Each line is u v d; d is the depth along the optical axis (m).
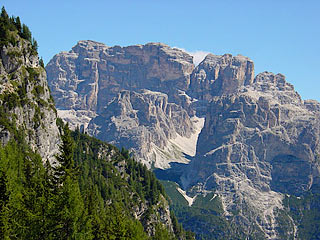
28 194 130.50
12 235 115.38
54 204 123.25
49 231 120.25
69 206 123.62
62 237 121.19
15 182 143.75
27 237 118.38
